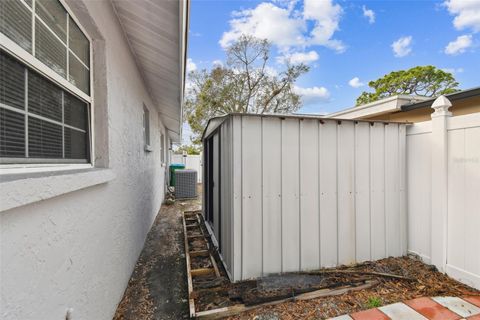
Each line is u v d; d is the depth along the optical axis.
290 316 2.11
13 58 1.16
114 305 2.29
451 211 2.71
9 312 0.96
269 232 2.76
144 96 4.59
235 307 2.17
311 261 2.90
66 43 1.68
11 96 1.15
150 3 2.20
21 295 1.03
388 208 3.17
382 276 2.67
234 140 2.66
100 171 1.88
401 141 3.22
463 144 2.61
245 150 2.70
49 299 1.23
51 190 1.20
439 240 2.79
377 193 3.13
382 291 2.44
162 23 2.51
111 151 2.29
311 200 2.90
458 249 2.64
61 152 1.63
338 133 2.99
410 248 3.19
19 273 1.02
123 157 2.76
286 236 2.82
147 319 2.21
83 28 1.96
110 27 2.34
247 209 2.70
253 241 2.71
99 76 2.17
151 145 5.50
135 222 3.37
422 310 2.14
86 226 1.69
